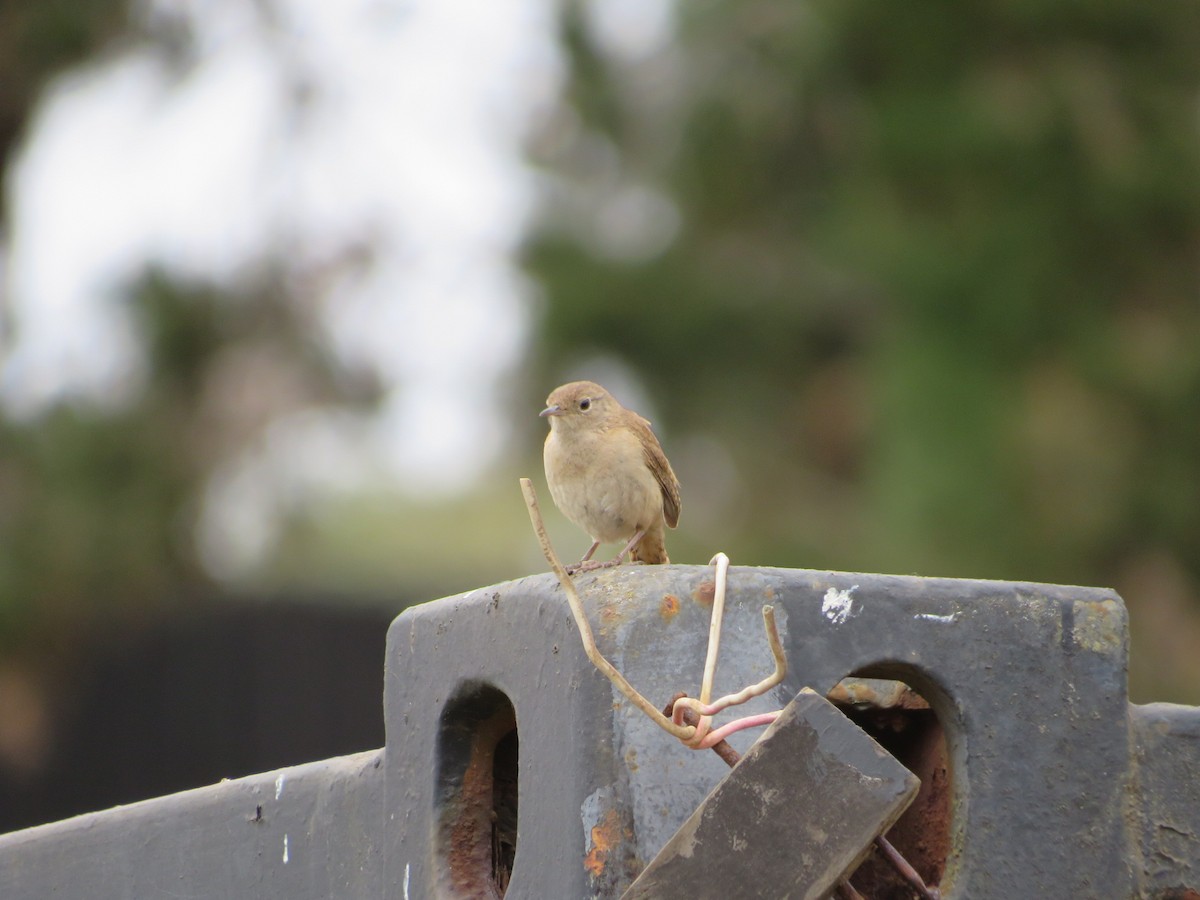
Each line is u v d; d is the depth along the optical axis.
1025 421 13.53
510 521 23.08
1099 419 13.79
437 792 3.74
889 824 3.06
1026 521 13.38
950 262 13.77
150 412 16.45
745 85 17.20
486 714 3.74
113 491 16.02
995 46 14.46
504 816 3.87
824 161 16.95
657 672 3.29
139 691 15.90
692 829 3.06
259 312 17.59
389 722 3.94
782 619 3.40
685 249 17.88
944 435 13.45
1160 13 14.34
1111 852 3.52
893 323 14.49
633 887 3.05
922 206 14.31
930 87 14.36
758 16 17.20
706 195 17.80
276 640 15.92
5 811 15.69
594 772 3.22
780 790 3.06
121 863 4.71
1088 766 3.54
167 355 16.58
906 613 3.48
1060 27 14.25
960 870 3.43
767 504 17.92
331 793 4.14
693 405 18.23
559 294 17.30
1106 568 13.72
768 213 17.95
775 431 18.28
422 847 3.75
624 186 18.59
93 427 15.89
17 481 15.80
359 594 16.64
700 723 3.17
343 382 17.62
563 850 3.25
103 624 15.93
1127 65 14.26
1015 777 3.49
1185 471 13.69
